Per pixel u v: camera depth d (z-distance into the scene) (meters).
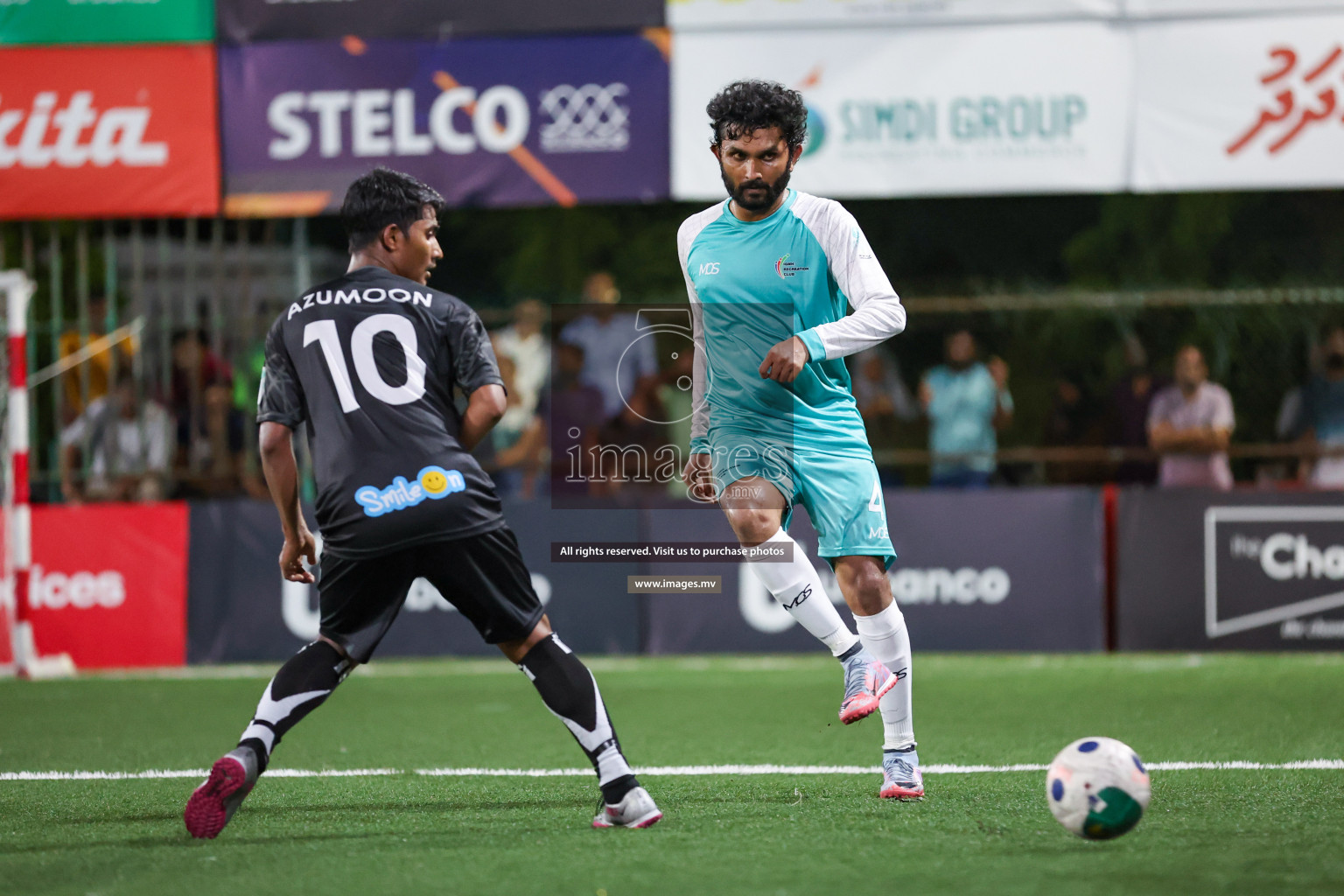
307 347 13.07
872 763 18.06
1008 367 49.44
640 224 62.22
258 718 13.00
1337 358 36.19
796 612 14.77
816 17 31.25
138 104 32.22
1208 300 32.97
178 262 35.22
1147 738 19.70
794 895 10.85
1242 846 12.45
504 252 62.38
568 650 13.52
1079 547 32.22
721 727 21.62
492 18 31.88
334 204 32.12
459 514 12.74
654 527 32.47
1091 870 11.57
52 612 32.22
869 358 40.06
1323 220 56.78
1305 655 31.19
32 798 15.77
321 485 12.92
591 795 15.66
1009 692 25.28
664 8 31.55
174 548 32.50
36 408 36.78
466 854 12.44
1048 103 31.06
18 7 32.12
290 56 32.03
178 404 34.97
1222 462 35.06
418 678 28.88
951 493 32.53
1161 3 30.89
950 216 59.72
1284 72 30.73
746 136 14.55
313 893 11.08
